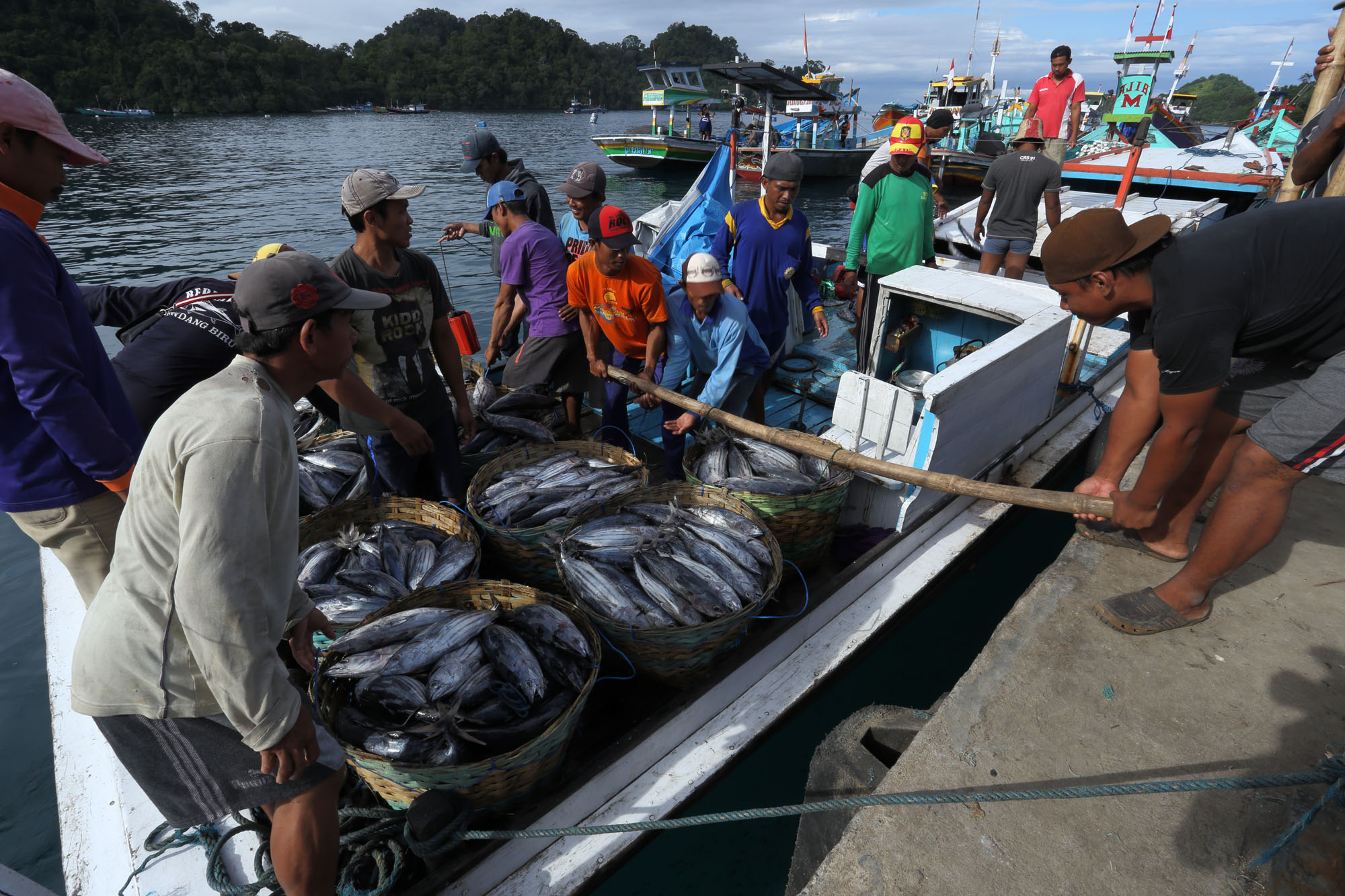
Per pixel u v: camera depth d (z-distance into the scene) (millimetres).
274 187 23250
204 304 3109
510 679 2627
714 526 3455
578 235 5973
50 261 2205
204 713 1739
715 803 2938
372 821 2541
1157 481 2543
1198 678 2625
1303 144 4781
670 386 4324
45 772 3287
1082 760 2320
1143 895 1926
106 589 1710
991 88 25984
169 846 2418
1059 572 3197
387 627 2773
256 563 1575
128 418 2557
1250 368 2787
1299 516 3596
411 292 3289
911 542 3992
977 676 2658
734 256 4648
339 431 4656
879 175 5371
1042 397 4781
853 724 2826
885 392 3883
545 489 3707
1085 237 2363
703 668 3020
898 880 1986
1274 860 1890
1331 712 2475
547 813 2465
